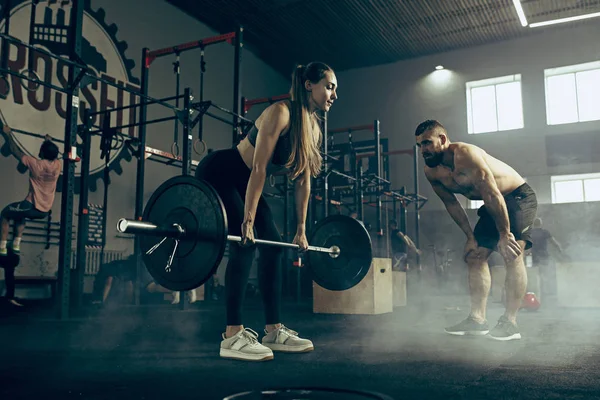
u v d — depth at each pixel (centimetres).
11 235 517
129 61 696
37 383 128
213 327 288
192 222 162
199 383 127
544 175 930
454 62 1030
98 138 625
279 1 826
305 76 183
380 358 170
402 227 816
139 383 127
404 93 1062
